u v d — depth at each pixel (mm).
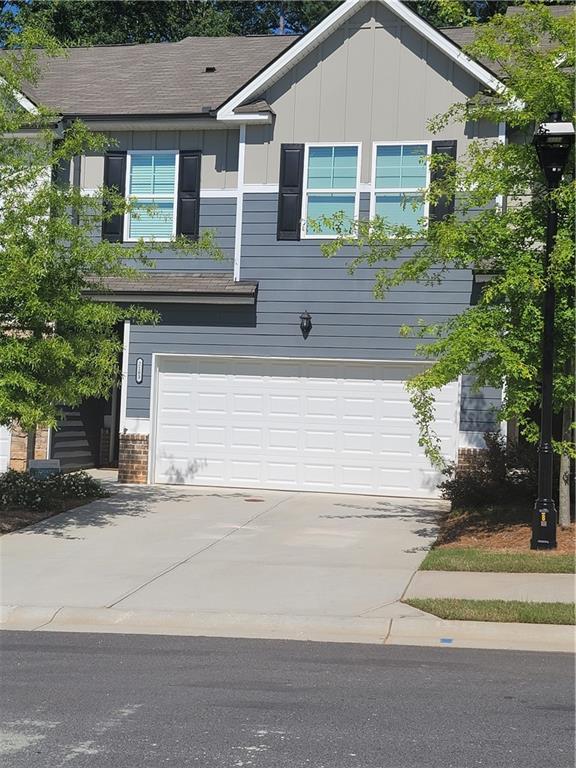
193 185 17906
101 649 7836
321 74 17109
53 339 12195
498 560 10664
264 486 17297
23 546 11805
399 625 8430
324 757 5289
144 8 32094
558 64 12250
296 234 17094
